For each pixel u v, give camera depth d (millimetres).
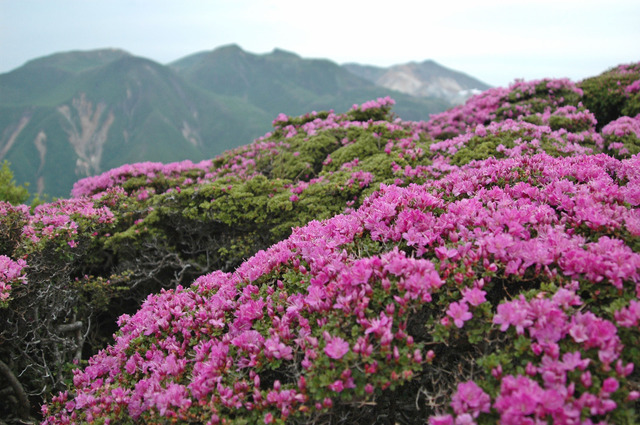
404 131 8609
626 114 9844
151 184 9445
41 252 5242
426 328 2842
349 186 6387
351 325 2875
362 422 2900
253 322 3330
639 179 3738
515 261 2904
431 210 3826
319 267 3383
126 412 3232
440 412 2682
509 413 2107
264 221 6609
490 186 4348
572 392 2104
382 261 3039
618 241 2838
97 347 6262
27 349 4906
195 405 2875
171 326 3738
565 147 6648
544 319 2410
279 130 11055
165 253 7148
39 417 5152
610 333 2301
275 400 2604
